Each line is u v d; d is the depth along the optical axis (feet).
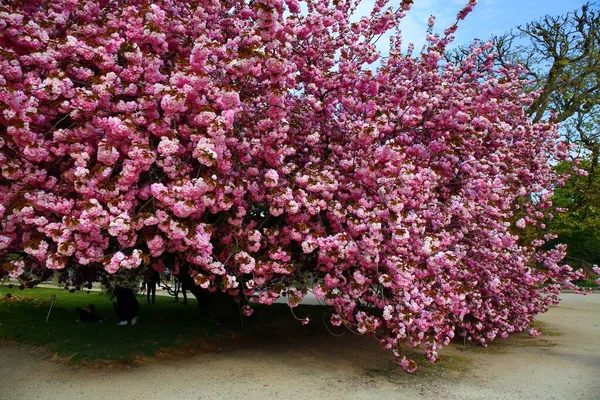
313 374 23.34
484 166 22.52
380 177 18.58
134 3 20.42
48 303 43.62
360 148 21.17
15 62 14.80
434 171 21.49
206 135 16.40
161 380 21.43
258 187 19.75
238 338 30.45
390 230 18.39
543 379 23.07
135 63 15.99
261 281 19.56
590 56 58.90
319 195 19.52
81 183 14.71
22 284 29.68
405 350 28.86
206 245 16.38
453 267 22.36
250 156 19.06
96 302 47.55
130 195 15.75
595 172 63.10
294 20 19.81
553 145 34.71
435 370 24.81
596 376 23.70
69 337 27.71
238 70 16.55
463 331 31.81
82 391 19.53
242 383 21.38
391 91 24.99
